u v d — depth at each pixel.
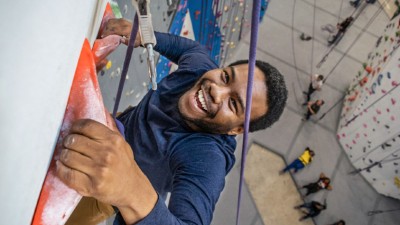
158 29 3.34
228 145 1.83
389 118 6.99
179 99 1.79
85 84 0.93
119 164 0.84
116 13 1.61
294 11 10.22
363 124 7.81
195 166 1.56
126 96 3.14
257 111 1.79
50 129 0.75
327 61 9.69
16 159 0.63
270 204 7.94
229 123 1.75
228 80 1.75
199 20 4.58
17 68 0.59
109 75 2.34
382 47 7.29
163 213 1.04
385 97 6.91
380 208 8.39
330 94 9.27
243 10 6.50
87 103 0.92
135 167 0.92
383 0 10.71
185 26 4.27
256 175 8.10
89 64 0.95
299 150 8.55
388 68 6.71
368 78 7.70
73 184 0.82
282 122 8.75
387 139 7.30
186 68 1.97
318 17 10.26
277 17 10.04
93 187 0.82
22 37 0.60
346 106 8.76
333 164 8.62
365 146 7.99
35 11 0.63
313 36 9.98
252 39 0.83
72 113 0.90
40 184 0.77
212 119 1.72
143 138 1.77
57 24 0.70
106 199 0.87
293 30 9.95
